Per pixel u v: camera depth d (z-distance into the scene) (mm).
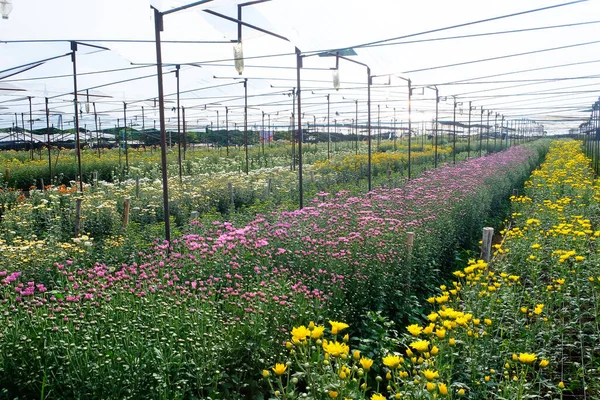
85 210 9672
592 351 4230
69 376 3244
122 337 3512
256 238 6016
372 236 6355
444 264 8250
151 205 10391
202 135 46656
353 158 21094
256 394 3812
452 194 9828
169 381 3297
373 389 4434
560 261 5301
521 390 3191
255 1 6918
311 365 3102
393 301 5934
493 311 4566
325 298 4910
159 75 6637
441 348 3311
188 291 4473
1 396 3285
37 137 38188
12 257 5859
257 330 3980
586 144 30391
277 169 18125
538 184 12758
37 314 3664
